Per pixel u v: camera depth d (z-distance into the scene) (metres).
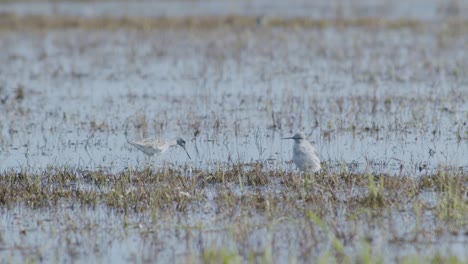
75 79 27.05
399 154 17.19
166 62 29.95
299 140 14.46
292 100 22.48
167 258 11.30
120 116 21.55
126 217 12.59
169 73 27.75
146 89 25.16
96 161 17.17
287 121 20.25
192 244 11.77
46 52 32.78
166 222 12.73
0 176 15.48
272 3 52.97
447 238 11.73
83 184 15.17
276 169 15.80
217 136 19.17
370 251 11.23
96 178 15.34
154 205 13.36
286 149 17.95
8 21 41.50
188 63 29.59
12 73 28.25
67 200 14.05
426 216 12.67
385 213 12.83
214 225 12.51
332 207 13.19
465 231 11.95
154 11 47.41
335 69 27.89
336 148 17.80
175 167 16.30
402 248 11.38
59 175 15.36
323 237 11.87
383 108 21.66
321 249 11.43
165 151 17.08
